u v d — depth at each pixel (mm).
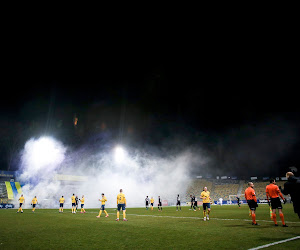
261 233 7984
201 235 7883
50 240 7332
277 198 9898
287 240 6660
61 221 13461
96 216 17531
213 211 22484
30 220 14195
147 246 6305
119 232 8867
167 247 6133
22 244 6750
